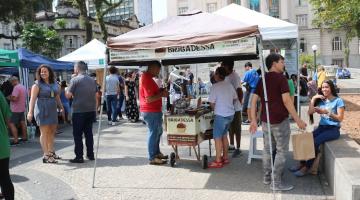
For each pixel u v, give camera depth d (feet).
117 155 29.25
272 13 266.16
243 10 35.06
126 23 272.31
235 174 23.09
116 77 47.93
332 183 19.24
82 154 27.07
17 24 133.59
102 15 90.22
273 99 19.36
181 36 20.51
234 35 19.27
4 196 16.87
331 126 22.21
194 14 23.11
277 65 19.69
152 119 25.75
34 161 27.76
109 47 22.07
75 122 26.84
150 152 26.04
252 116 20.26
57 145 34.22
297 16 271.49
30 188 21.30
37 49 128.06
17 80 35.68
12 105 35.06
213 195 19.40
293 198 18.56
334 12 36.76
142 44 21.22
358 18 33.30
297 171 22.36
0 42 190.80
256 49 19.07
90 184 21.88
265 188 20.27
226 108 24.17
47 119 26.71
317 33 267.80
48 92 26.66
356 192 14.56
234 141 32.24
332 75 77.56
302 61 199.41
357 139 27.53
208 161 26.32
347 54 224.12
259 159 26.43
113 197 19.56
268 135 19.40
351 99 65.67
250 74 40.86
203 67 82.99
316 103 22.89
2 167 16.58
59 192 20.54
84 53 57.98
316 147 22.09
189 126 24.18
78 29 236.43
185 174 23.43
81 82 26.58
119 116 52.90
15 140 34.94
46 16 239.09
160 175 23.36
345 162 17.49
